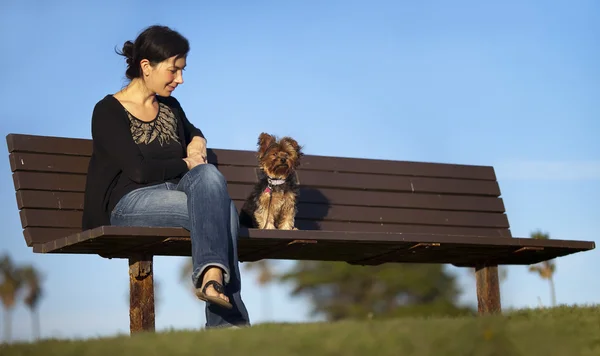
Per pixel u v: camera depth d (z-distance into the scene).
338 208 7.95
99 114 6.21
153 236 5.57
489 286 8.00
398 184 8.31
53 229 6.45
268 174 7.50
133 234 5.50
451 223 8.41
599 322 4.24
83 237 5.62
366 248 6.93
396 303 32.53
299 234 6.13
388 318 4.38
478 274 8.09
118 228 5.46
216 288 5.21
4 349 3.84
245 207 7.61
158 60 6.27
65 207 6.55
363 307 32.38
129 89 6.45
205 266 5.27
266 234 5.99
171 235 5.64
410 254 7.46
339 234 6.30
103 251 6.17
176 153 6.38
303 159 7.92
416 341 3.53
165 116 6.49
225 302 5.19
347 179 8.09
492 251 7.41
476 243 6.84
